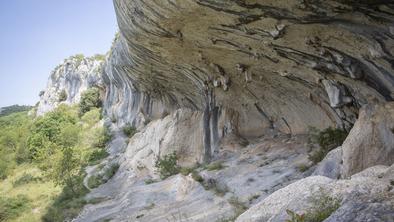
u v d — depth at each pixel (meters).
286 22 8.39
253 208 6.49
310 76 11.10
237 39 10.32
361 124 7.97
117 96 37.34
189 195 13.03
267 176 11.30
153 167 20.12
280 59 10.84
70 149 23.47
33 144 38.34
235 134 17.00
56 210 18.12
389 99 8.80
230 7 8.36
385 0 6.62
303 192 5.60
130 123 31.47
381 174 5.54
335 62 9.26
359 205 4.14
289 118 15.05
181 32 10.80
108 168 24.19
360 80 9.14
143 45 13.02
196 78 16.34
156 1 9.05
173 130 20.11
